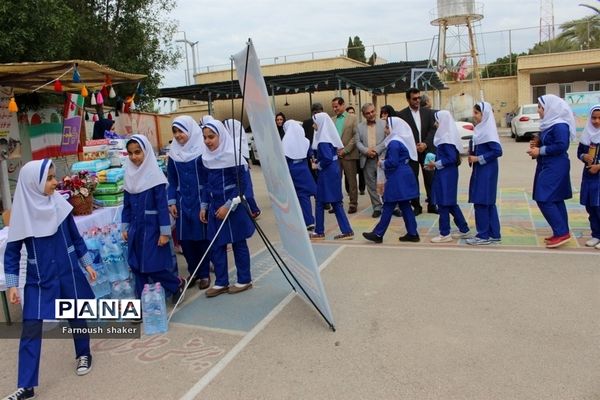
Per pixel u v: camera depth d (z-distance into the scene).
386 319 4.34
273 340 4.11
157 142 17.38
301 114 25.80
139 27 13.05
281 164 4.03
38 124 9.66
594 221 5.98
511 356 3.59
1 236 4.69
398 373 3.46
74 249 3.80
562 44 33.56
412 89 8.02
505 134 25.19
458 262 5.71
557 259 5.60
